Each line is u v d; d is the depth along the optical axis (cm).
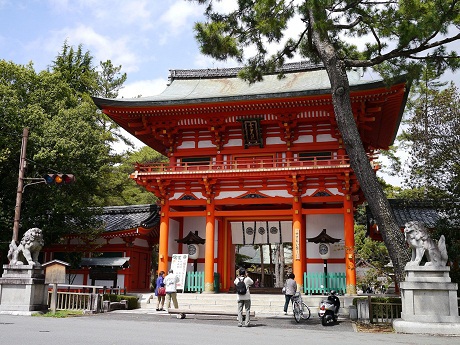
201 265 2880
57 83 3119
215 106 2647
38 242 1906
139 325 1545
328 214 2720
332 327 1656
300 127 2769
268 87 2939
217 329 1491
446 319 1455
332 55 1873
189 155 2888
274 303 2319
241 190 2698
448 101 2225
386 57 1814
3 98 2525
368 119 2597
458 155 2131
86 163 2784
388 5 1734
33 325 1405
